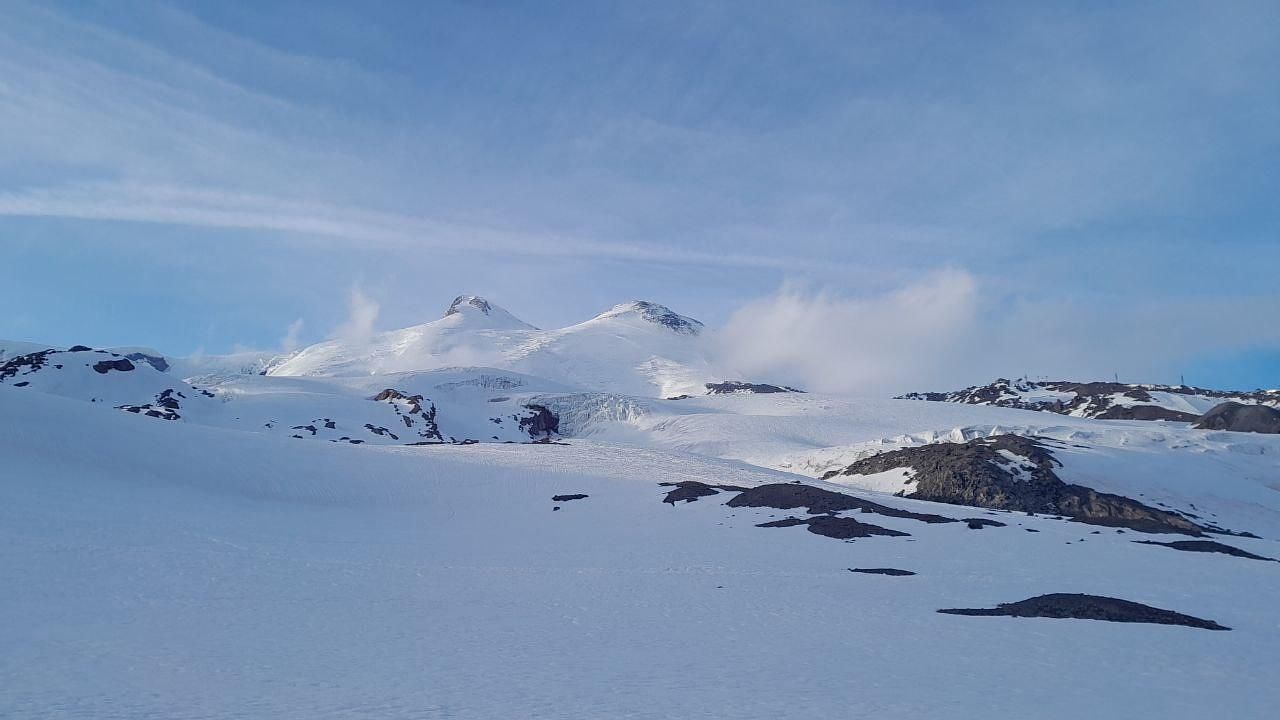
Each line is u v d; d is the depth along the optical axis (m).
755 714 15.09
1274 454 131.25
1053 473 100.69
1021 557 48.53
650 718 14.53
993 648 23.39
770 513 64.44
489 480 83.12
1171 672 20.42
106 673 17.17
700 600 33.00
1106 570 44.47
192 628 23.62
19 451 59.69
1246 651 23.59
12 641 20.28
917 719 14.92
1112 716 15.69
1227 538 64.94
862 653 22.45
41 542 37.12
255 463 76.12
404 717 14.04
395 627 25.50
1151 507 92.25
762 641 24.30
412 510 71.38
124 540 40.75
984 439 119.31
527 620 27.72
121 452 67.31
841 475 117.56
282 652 20.66
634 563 46.09
